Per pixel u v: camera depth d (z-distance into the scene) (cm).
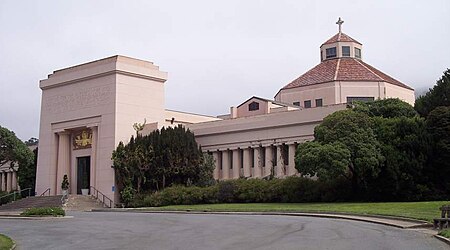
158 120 6769
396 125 4588
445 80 5469
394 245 1750
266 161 5772
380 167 4428
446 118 4550
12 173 8719
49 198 6266
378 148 4456
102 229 2706
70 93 6931
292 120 5572
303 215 3400
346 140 4372
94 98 6606
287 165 5616
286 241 1902
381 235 2070
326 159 4266
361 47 7531
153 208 4947
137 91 6588
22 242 2191
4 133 7175
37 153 7400
